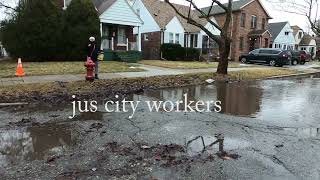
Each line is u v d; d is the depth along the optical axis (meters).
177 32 33.88
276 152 5.61
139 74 16.02
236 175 4.64
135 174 4.60
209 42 37.00
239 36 39.16
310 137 6.57
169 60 30.52
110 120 7.57
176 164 4.98
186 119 7.87
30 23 21.66
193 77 15.77
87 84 12.11
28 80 12.89
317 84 16.33
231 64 28.03
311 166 5.02
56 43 22.30
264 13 41.75
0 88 10.81
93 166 4.86
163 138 6.27
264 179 4.54
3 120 7.43
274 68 25.83
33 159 5.11
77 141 6.00
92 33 23.09
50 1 22.34
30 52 22.00
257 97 11.59
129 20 26.94
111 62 22.48
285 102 10.66
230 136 6.51
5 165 4.86
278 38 49.06
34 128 6.84
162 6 35.59
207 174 4.65
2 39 23.16
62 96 10.11
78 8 22.95
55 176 4.51
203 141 6.15
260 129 7.11
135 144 5.88
